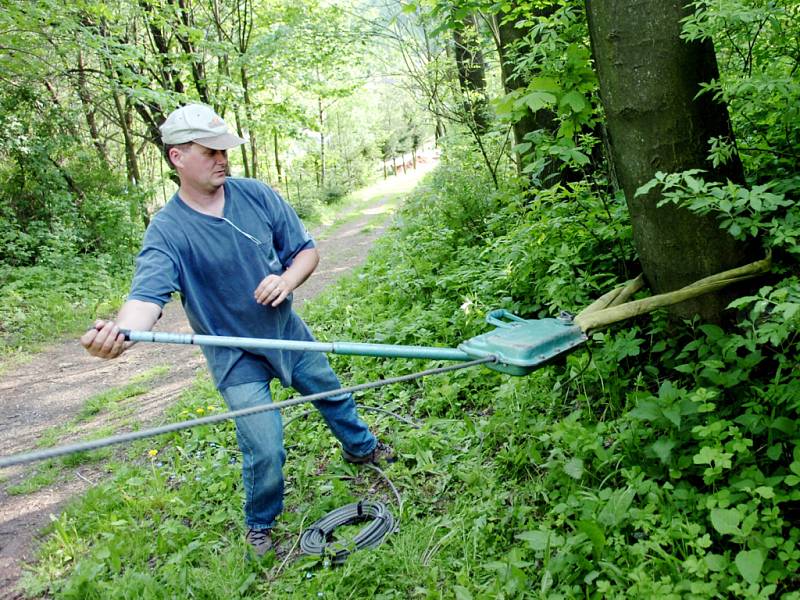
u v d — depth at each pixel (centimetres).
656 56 300
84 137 1939
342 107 3591
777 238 273
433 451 382
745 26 333
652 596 215
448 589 273
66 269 1337
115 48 1438
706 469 248
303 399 226
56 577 337
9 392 738
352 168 3612
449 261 752
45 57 1462
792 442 254
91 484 451
